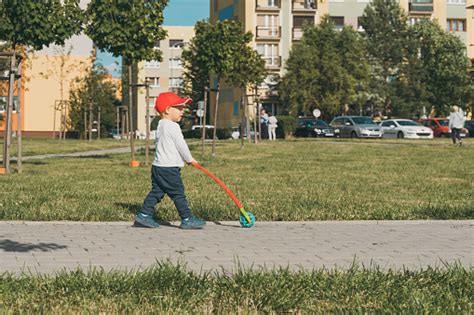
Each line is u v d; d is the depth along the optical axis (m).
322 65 65.38
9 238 8.20
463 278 5.77
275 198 12.43
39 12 17.94
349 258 7.07
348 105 69.19
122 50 20.30
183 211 9.12
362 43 67.81
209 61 26.67
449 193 13.70
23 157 26.09
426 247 7.79
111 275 5.73
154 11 20.41
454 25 81.69
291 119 57.72
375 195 13.18
